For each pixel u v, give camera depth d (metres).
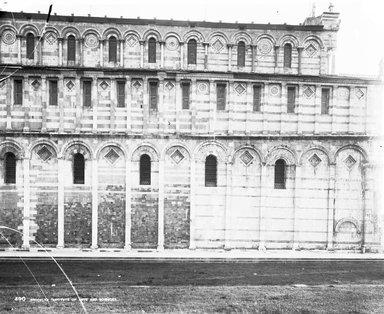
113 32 45.38
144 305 28.92
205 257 41.66
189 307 28.66
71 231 44.88
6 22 44.56
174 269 38.38
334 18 46.88
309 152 46.22
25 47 44.81
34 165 44.62
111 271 37.31
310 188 46.28
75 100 44.81
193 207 45.41
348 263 41.78
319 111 46.56
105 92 45.03
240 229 45.88
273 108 46.28
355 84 46.56
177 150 45.44
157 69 45.00
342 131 46.84
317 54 47.09
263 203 45.78
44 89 44.56
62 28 44.91
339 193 46.44
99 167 45.00
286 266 40.28
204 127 45.62
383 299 30.84
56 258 40.78
